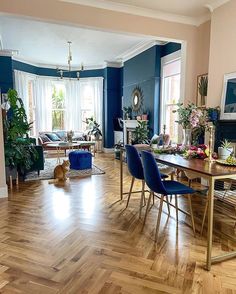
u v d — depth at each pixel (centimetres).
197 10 421
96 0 382
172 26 444
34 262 214
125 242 250
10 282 189
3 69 693
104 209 339
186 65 465
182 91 475
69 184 464
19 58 795
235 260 219
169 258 221
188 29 456
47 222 296
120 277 195
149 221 301
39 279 192
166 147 340
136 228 282
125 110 761
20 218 307
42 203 361
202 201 370
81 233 268
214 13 397
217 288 183
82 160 586
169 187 262
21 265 210
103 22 394
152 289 182
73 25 384
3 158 385
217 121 383
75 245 243
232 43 368
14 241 250
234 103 363
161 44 605
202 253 230
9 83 702
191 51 464
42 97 894
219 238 258
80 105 945
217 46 394
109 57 798
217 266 210
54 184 464
